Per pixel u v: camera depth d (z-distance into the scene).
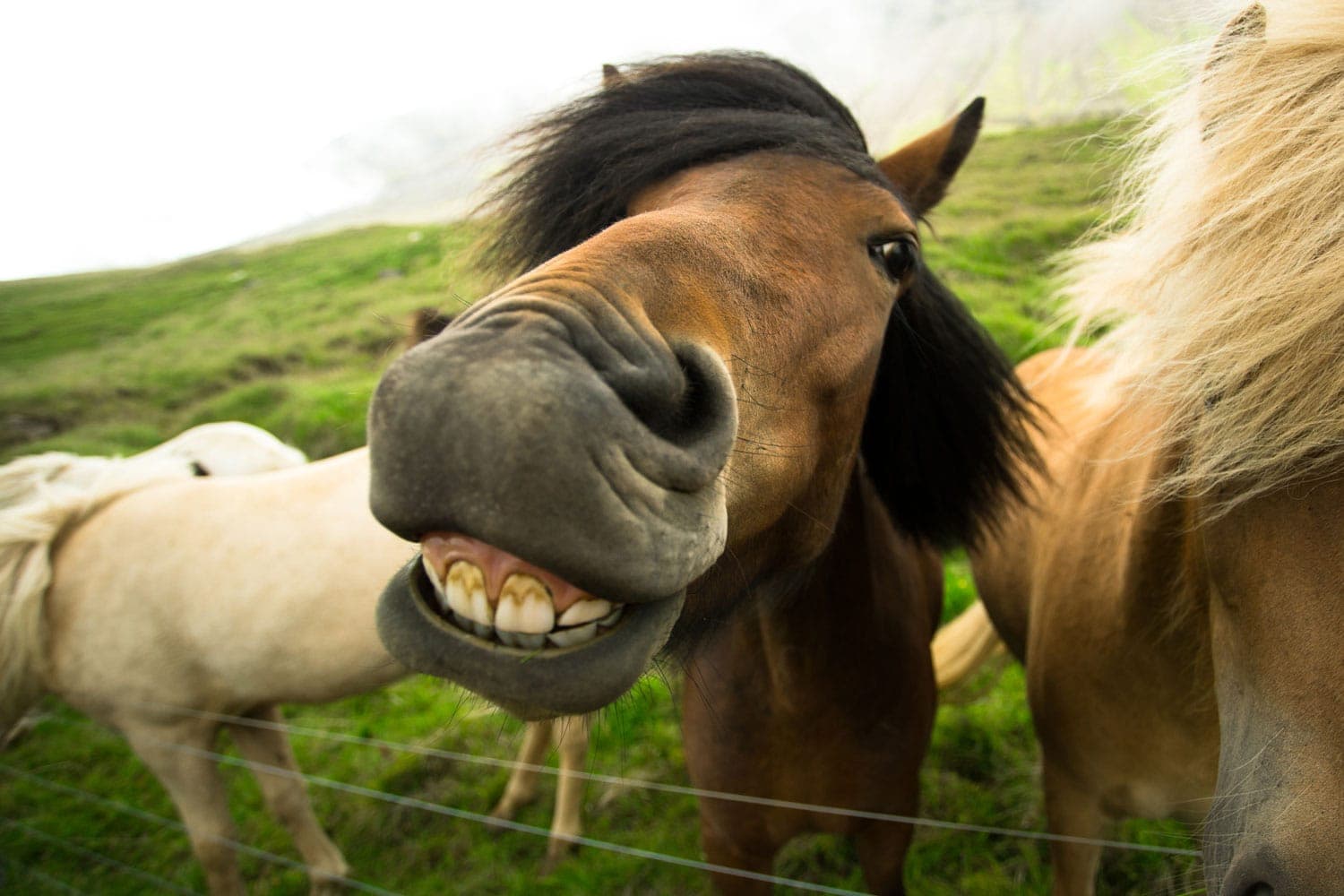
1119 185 1.41
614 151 1.44
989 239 8.57
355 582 3.02
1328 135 0.91
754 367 1.08
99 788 4.37
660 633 0.86
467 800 3.88
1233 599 1.06
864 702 1.99
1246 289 0.93
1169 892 2.52
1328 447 0.91
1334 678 0.88
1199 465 1.08
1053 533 2.13
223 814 3.24
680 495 0.81
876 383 1.87
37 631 3.04
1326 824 0.85
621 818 3.58
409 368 0.72
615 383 0.74
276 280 19.17
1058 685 2.00
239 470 4.05
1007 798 3.28
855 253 1.35
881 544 2.07
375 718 4.51
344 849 3.72
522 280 0.83
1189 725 1.61
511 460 0.68
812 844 3.22
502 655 0.79
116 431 9.34
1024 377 3.48
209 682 3.12
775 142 1.42
